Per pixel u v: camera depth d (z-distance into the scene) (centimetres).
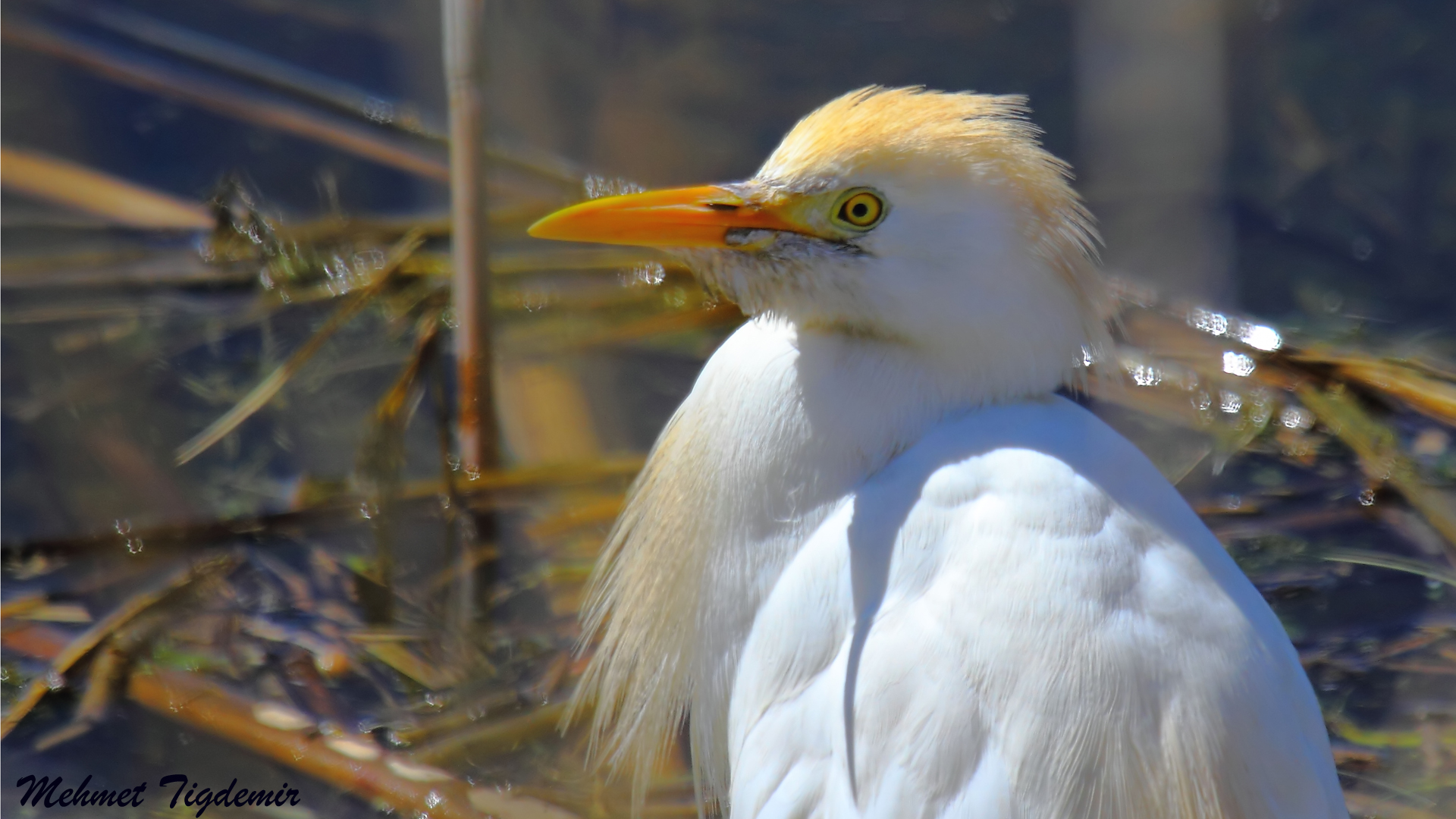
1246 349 470
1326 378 469
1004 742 435
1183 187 452
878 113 437
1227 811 435
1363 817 448
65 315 471
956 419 438
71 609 457
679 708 444
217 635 455
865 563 438
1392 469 463
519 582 458
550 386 468
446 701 452
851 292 438
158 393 468
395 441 463
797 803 438
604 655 446
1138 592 436
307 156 528
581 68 512
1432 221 516
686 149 520
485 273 461
